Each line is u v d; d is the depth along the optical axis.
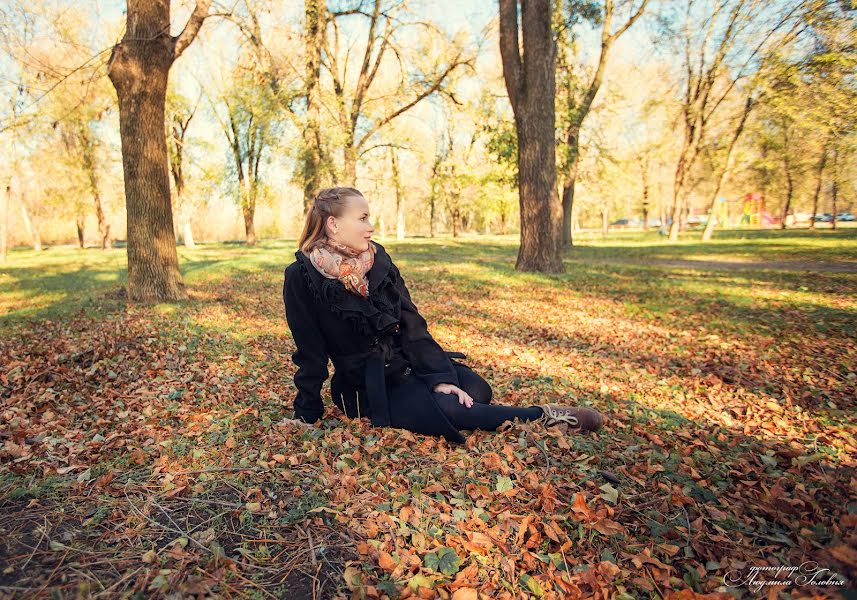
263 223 48.81
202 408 3.49
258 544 1.90
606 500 2.23
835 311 7.93
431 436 2.84
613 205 52.91
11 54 10.38
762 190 39.50
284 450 2.68
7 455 2.57
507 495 2.26
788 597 1.65
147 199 8.95
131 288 9.20
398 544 1.91
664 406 3.89
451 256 20.95
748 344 6.00
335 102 21.05
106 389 3.95
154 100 8.71
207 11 9.09
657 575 1.79
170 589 1.62
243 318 7.72
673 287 11.20
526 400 3.81
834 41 15.76
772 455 2.82
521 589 1.74
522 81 13.45
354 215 2.70
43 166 31.42
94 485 2.24
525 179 13.80
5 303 10.41
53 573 1.66
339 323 2.81
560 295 10.35
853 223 56.69
